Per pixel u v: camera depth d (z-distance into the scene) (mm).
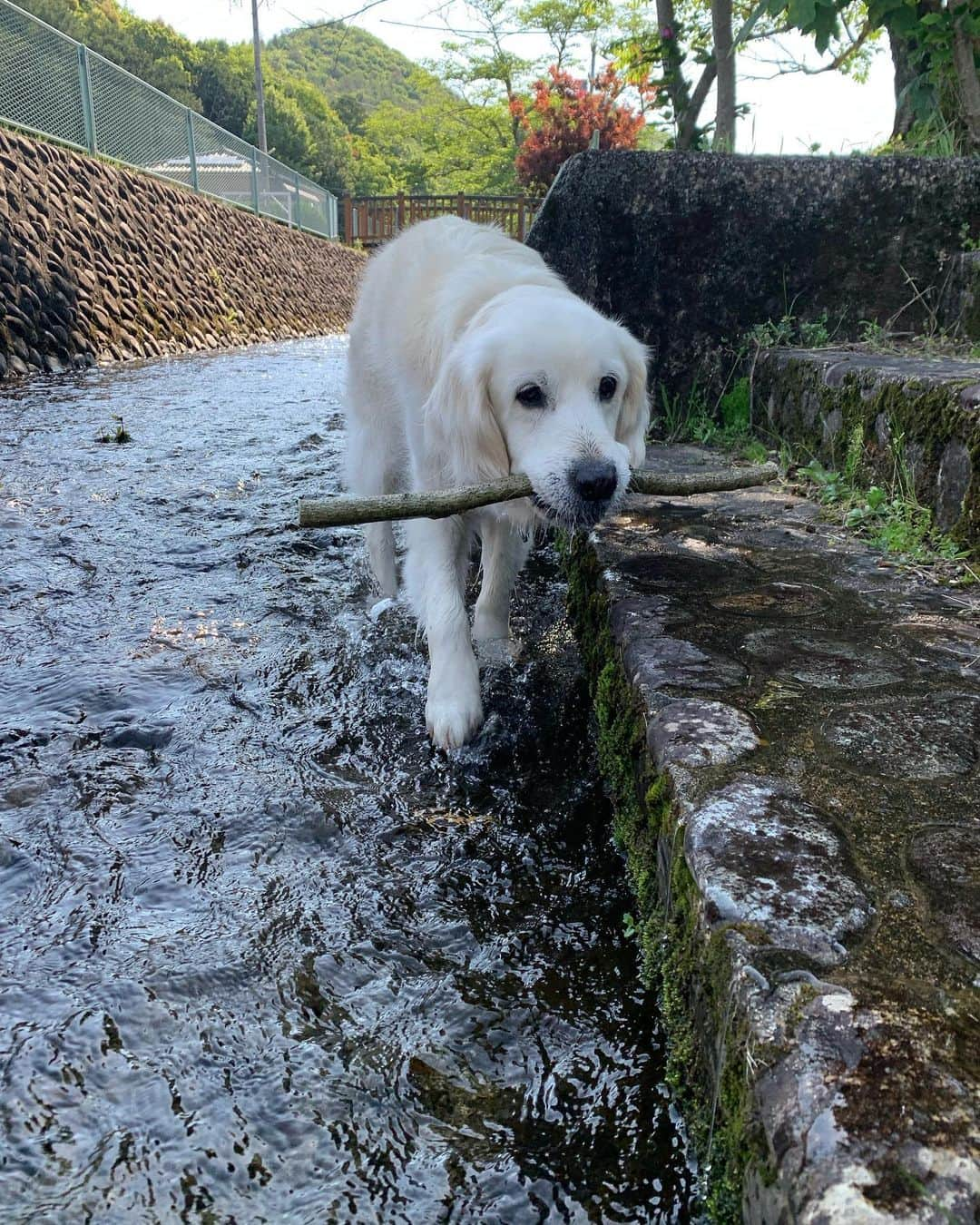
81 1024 1527
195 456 5680
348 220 30203
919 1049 974
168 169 15539
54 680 2758
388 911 1838
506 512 2775
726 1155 1071
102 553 3881
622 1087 1426
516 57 42656
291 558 3916
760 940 1158
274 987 1626
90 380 8648
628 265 5027
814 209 4926
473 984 1647
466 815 2180
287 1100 1399
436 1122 1369
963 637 2236
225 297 14266
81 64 12383
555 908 1854
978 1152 843
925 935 1163
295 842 2049
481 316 2639
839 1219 791
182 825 2096
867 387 3561
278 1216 1223
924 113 6199
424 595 2814
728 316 5098
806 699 1886
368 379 3459
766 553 2965
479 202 28875
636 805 1899
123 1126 1347
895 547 2949
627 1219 1218
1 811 2115
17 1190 1244
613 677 2330
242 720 2578
